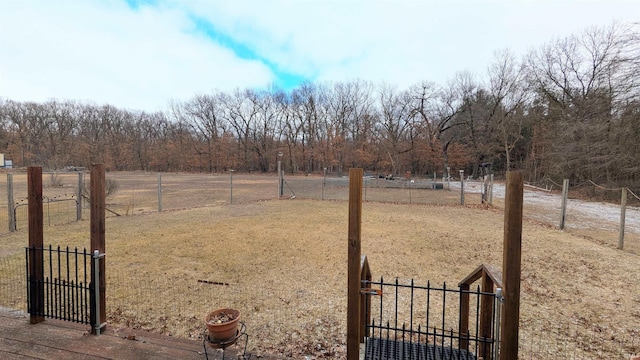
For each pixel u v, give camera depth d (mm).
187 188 21406
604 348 2830
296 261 5465
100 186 2555
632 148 14914
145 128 47562
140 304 3670
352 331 1961
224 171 44906
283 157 44625
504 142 27781
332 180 24328
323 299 3893
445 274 4945
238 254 5840
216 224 8633
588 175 17609
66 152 42062
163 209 11734
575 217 10852
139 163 47219
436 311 3641
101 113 45594
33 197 2654
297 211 11234
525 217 10562
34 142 41656
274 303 3760
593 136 16734
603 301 3910
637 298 4004
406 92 37656
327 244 6641
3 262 5082
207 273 4812
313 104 42750
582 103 20172
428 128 36000
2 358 2176
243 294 4027
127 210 10445
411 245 6668
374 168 39938
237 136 45719
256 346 2725
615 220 10297
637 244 6977
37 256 2686
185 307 3605
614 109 15531
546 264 5430
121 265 5129
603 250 6375
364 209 12086
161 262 5312
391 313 3590
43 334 2531
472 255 5984
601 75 17625
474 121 33312
